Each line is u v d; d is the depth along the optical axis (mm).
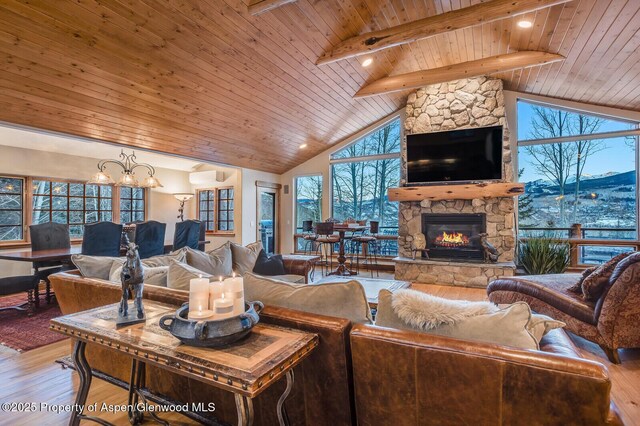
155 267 2340
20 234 5188
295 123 5629
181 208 7246
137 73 3432
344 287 1506
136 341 1324
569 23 3389
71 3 2551
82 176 5945
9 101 3256
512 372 1069
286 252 7895
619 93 4684
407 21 3672
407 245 5949
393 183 7012
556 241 5293
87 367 1714
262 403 1609
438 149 5648
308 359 1414
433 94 5828
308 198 7852
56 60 2996
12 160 5070
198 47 3355
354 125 6566
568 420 1021
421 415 1238
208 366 1115
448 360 1153
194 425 1856
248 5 3051
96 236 4184
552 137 5664
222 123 4934
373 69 4785
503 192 5164
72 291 2246
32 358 2670
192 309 1355
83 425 1864
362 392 1336
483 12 3234
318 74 4461
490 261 5242
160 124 4461
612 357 2596
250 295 1699
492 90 5438
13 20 2527
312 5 3244
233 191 7090
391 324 1432
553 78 4828
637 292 2422
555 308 2980
